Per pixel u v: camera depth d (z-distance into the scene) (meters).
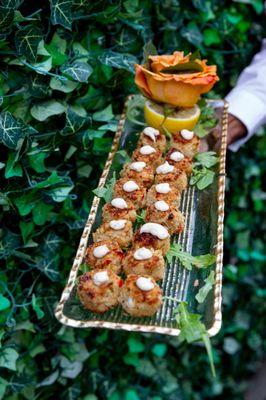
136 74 1.64
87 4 1.53
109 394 2.03
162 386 2.17
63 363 1.78
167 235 1.41
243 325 2.54
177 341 2.21
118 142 1.70
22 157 1.45
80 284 1.26
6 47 1.41
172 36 1.92
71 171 1.67
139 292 1.24
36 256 1.61
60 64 1.51
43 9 1.48
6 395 1.64
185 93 1.62
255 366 2.64
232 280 2.44
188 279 1.37
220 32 2.04
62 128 1.58
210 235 1.48
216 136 1.79
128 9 1.72
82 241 1.39
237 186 2.35
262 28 2.18
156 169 1.64
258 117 1.92
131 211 1.49
